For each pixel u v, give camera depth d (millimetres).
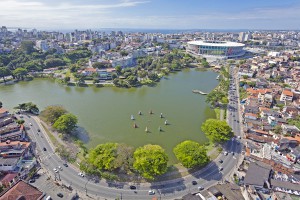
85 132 176000
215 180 123750
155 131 181125
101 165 123500
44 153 143000
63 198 105875
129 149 136125
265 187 116812
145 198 110500
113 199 109000
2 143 142750
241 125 188625
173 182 121375
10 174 118125
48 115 180500
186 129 185625
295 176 123688
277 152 144625
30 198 87750
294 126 175000
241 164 136750
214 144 158000
